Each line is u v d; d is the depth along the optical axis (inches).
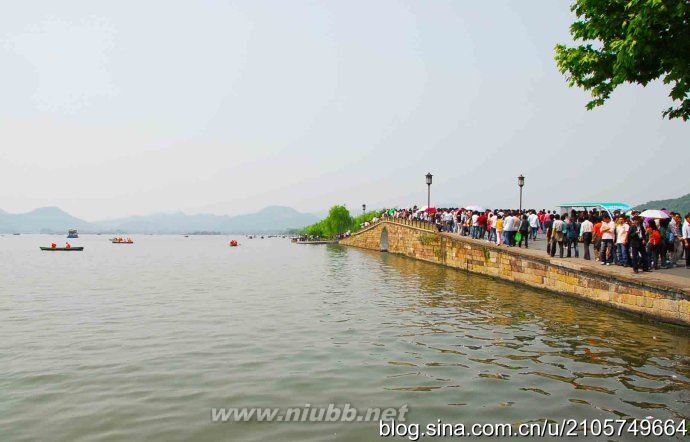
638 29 464.1
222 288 1062.4
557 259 881.5
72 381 394.6
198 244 6117.1
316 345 512.4
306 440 280.4
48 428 299.3
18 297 924.0
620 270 739.4
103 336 566.9
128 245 5536.4
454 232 1648.6
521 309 733.9
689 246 751.7
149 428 298.4
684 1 447.8
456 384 378.6
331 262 1989.4
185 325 630.5
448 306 770.2
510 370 415.8
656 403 336.2
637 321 632.4
